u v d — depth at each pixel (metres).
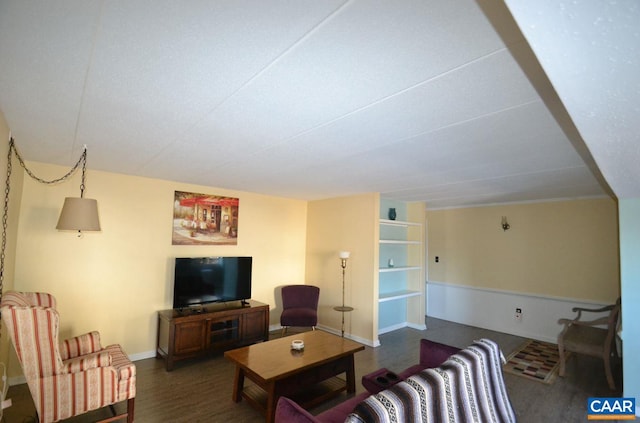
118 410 2.79
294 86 1.54
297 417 1.63
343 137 2.26
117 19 1.08
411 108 1.75
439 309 6.38
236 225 4.86
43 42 1.21
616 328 3.46
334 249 5.32
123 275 3.81
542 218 5.13
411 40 1.16
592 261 4.62
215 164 3.20
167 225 4.17
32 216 3.25
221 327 4.07
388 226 5.65
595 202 4.65
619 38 0.71
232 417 2.70
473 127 2.01
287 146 2.52
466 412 1.80
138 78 1.49
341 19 1.05
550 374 3.71
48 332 2.28
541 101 1.63
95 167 3.49
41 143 2.59
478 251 5.85
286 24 1.09
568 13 0.65
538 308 5.09
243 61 1.33
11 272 2.98
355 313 4.91
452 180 3.66
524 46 1.17
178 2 0.99
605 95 0.99
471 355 2.07
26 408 2.73
